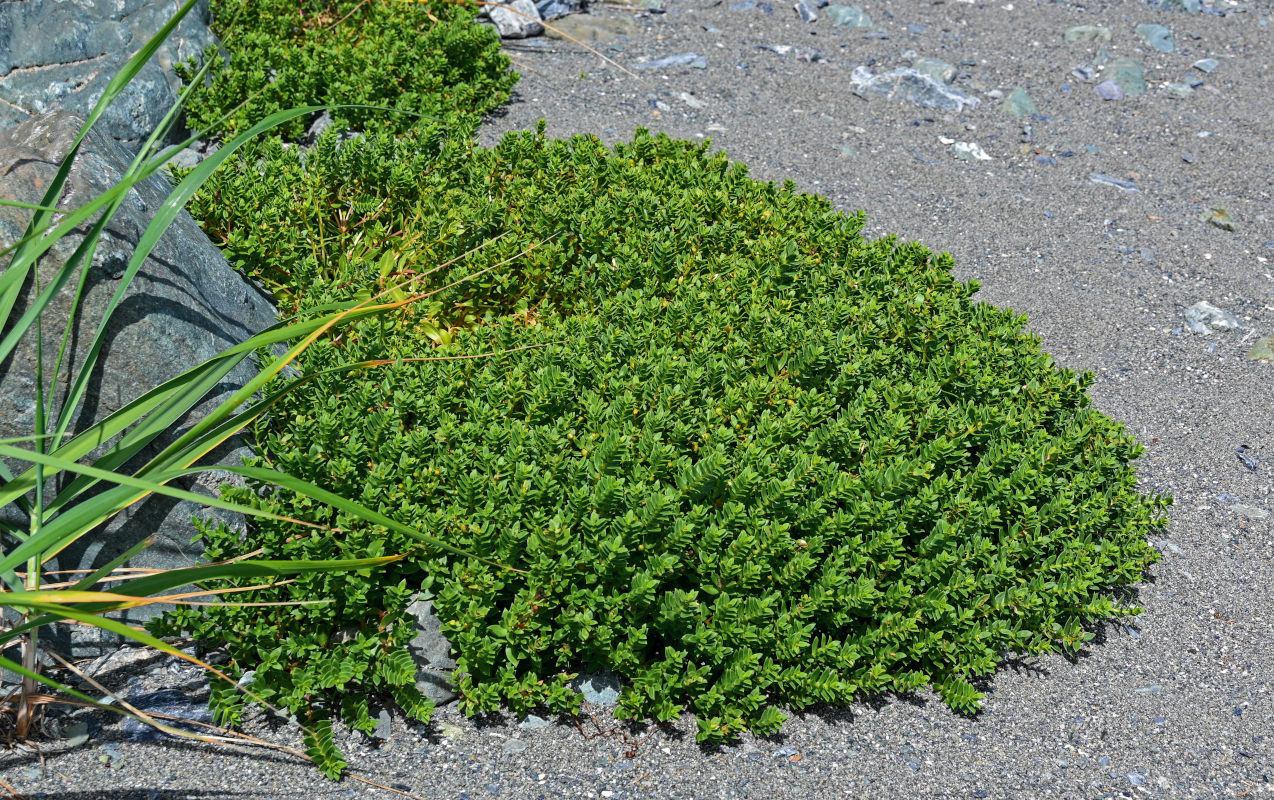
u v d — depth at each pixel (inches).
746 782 124.6
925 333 177.8
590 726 129.3
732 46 351.6
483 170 210.2
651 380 158.2
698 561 135.9
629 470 141.5
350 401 148.9
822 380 166.1
